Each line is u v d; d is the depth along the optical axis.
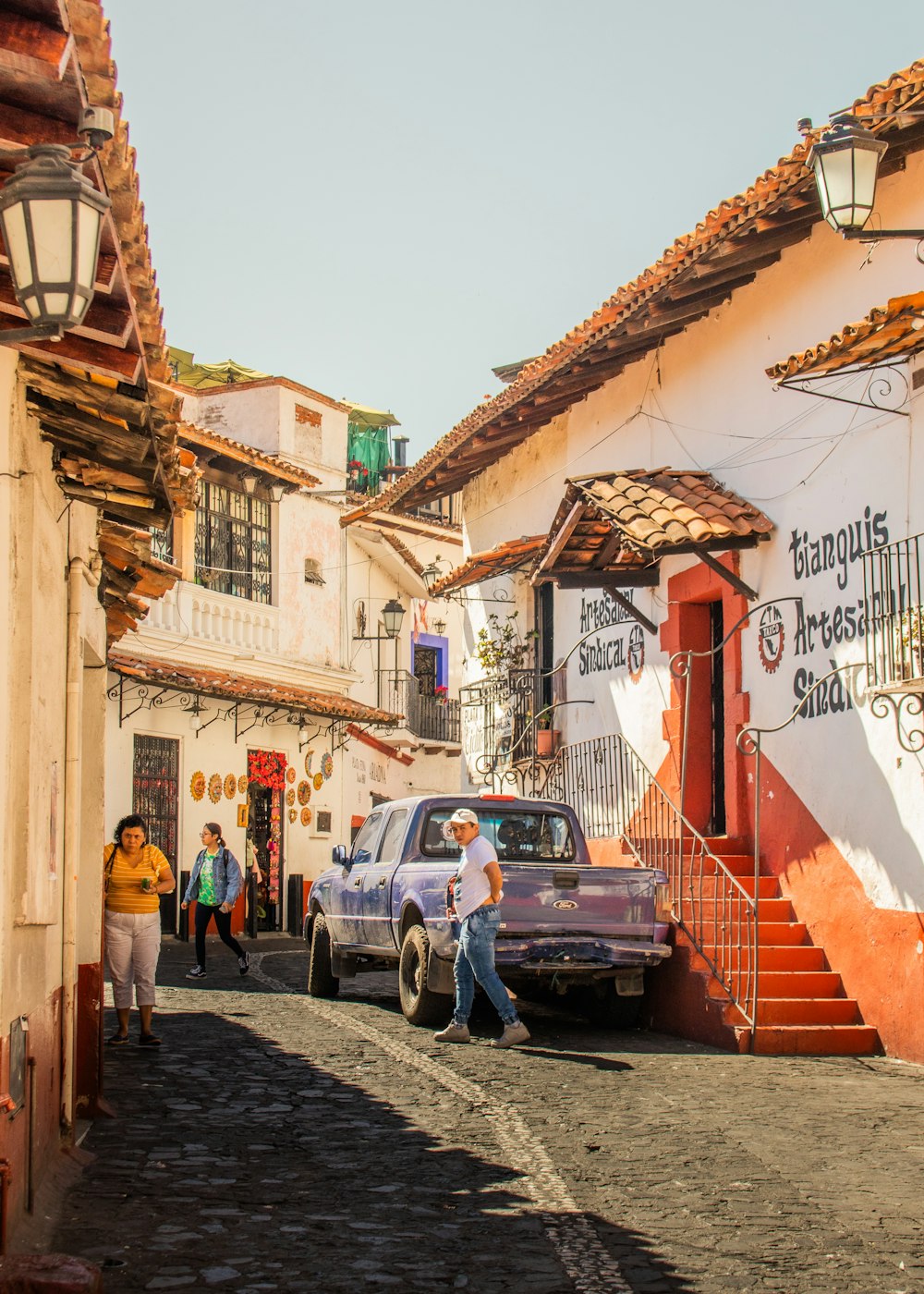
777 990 12.06
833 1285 5.55
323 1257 5.79
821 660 12.87
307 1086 9.63
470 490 23.78
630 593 17.52
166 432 7.07
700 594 15.50
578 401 19.05
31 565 5.76
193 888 18.00
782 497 13.72
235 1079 9.91
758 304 14.40
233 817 27.83
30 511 5.79
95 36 4.81
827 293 13.11
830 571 12.77
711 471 15.23
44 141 4.51
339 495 33.38
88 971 8.60
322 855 31.56
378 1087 9.61
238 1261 5.71
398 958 13.88
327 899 15.32
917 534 11.10
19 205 4.38
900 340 10.37
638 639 17.16
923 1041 10.95
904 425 11.66
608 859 17.31
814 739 12.89
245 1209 6.50
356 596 34.50
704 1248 6.01
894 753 11.59
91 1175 7.07
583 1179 7.13
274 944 26.48
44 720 6.24
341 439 34.16
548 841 14.00
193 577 27.53
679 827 13.21
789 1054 11.45
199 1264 5.65
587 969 12.11
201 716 26.80
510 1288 5.43
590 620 18.80
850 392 12.55
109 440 6.54
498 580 22.14
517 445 21.48
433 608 39.62
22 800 5.62
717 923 12.67
